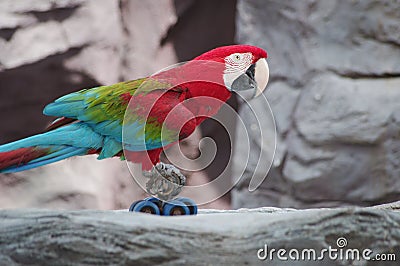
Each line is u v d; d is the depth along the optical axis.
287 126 13.19
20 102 13.63
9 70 12.91
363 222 4.89
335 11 12.86
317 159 12.92
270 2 13.36
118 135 6.11
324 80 12.87
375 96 12.63
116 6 13.82
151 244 4.63
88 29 13.41
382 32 12.65
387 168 12.61
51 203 13.96
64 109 6.18
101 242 4.66
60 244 4.71
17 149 5.91
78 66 13.41
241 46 6.45
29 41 12.91
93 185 14.18
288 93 13.25
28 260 4.78
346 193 12.88
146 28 14.45
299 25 13.09
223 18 15.34
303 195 13.14
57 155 6.04
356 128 12.61
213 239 4.68
